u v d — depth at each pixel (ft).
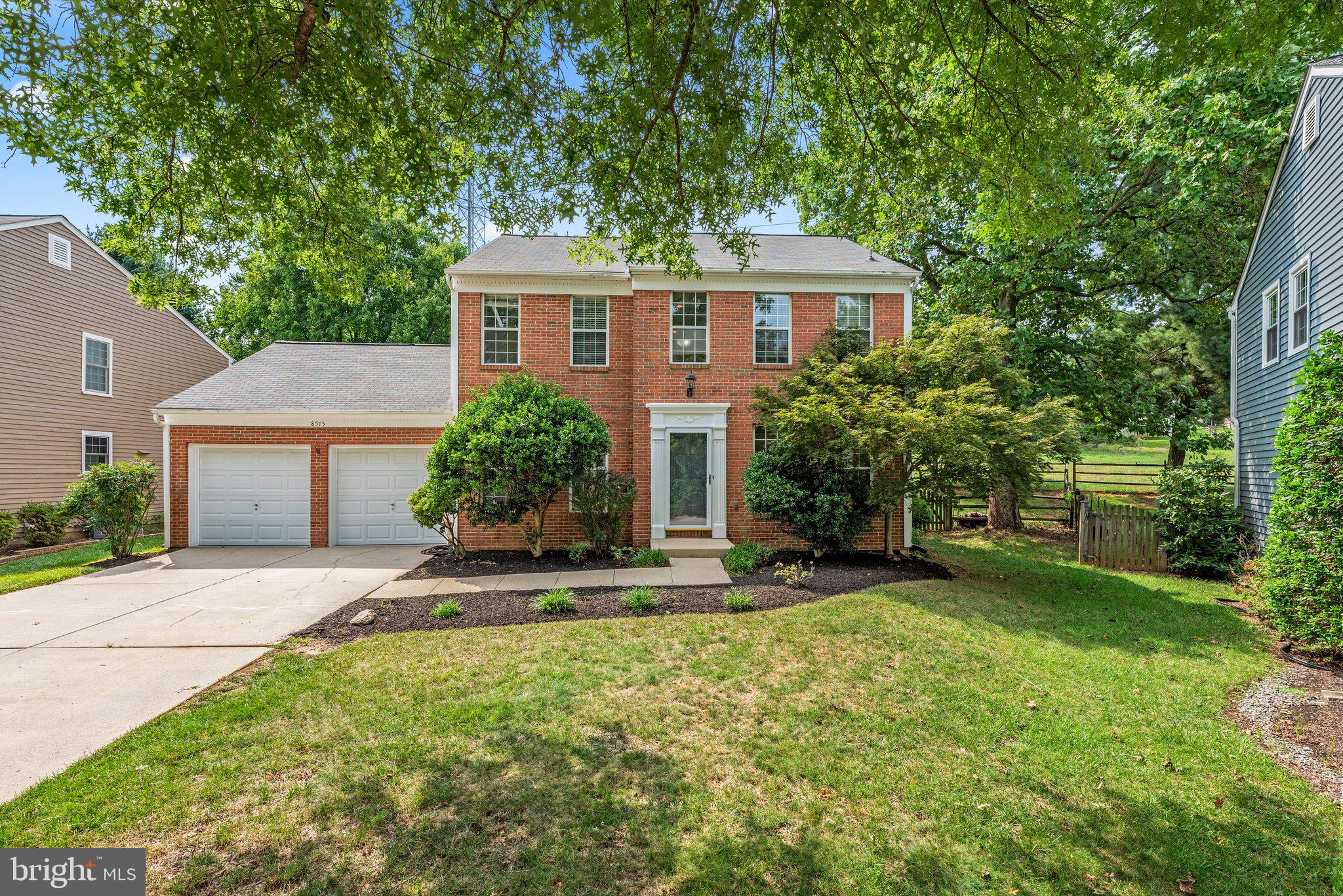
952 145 16.16
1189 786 11.48
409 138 14.89
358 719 13.65
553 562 31.76
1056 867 9.34
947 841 9.89
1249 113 31.89
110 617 22.04
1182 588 27.71
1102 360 46.42
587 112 15.40
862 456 29.66
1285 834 10.10
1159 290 47.57
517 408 31.55
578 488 32.50
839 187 21.13
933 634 20.06
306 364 45.39
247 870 8.84
